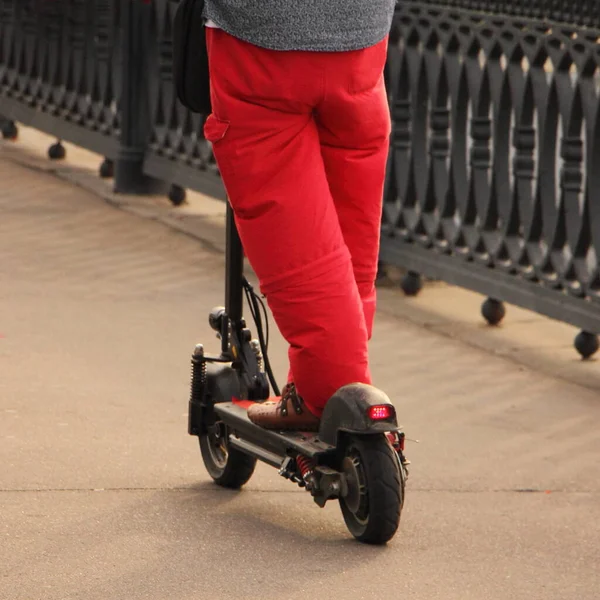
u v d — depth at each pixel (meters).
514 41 18.03
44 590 9.82
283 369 16.28
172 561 10.47
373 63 10.69
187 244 22.98
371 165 10.96
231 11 10.17
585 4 16.80
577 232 16.98
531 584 10.34
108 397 14.87
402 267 20.31
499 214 18.48
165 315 18.52
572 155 17.03
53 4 29.22
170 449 13.31
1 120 32.50
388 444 10.70
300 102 10.35
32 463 12.66
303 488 12.41
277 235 10.52
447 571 10.51
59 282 20.02
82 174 28.59
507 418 14.78
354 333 10.73
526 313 19.62
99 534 10.99
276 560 10.56
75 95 28.56
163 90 25.56
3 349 16.52
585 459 13.53
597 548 11.19
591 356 17.30
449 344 17.80
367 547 10.92
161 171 25.56
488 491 12.53
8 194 26.20
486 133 18.73
